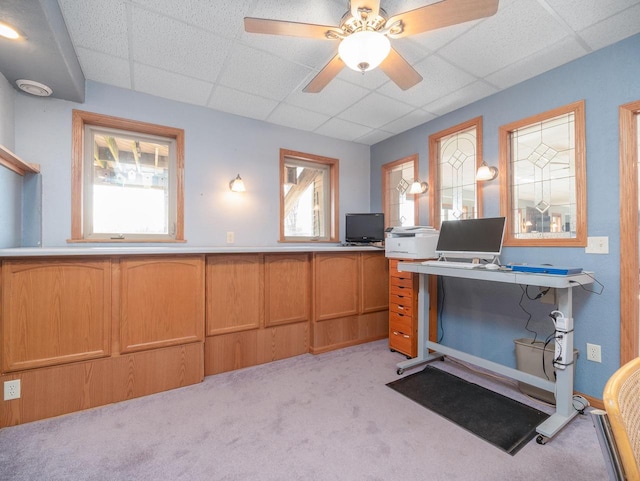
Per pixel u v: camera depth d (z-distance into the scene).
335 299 3.18
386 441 1.69
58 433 1.75
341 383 2.39
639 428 0.58
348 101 2.99
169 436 1.73
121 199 2.84
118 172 2.83
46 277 1.90
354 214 3.86
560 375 1.85
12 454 1.57
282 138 3.59
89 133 2.69
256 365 2.75
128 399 2.13
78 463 1.51
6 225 2.11
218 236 3.18
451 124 3.18
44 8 1.60
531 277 1.83
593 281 2.01
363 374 2.56
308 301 3.08
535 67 2.37
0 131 2.15
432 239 2.99
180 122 3.00
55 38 1.80
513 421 1.88
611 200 2.05
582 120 2.19
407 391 2.27
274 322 2.86
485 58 2.26
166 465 1.50
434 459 1.55
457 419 1.90
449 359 2.92
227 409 2.01
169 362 2.29
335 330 3.19
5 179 2.09
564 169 2.38
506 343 2.64
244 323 2.69
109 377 2.08
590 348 2.12
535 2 1.72
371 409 2.02
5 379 1.80
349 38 1.55
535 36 2.01
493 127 2.78
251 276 2.74
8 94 2.26
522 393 2.24
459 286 3.02
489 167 2.78
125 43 2.13
